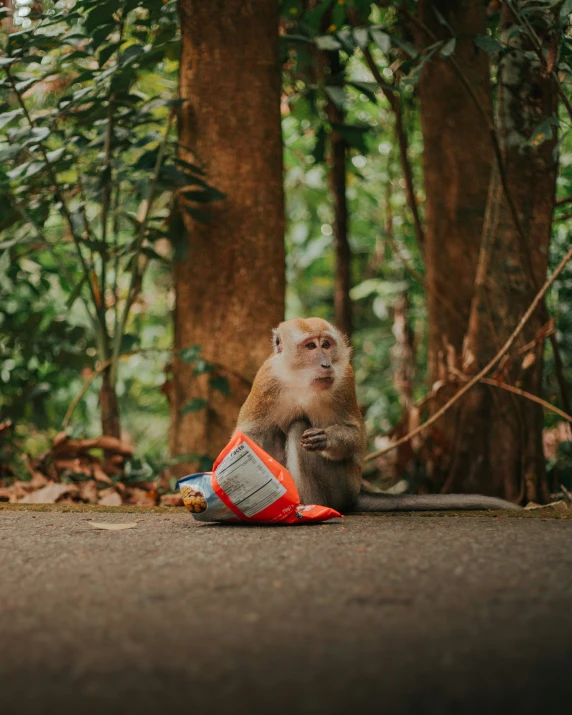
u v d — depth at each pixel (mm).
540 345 6082
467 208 6953
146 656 1834
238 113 6355
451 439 6656
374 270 13547
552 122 5270
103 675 1719
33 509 5141
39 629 2062
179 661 1799
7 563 2969
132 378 11773
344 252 8727
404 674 1704
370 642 1913
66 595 2420
